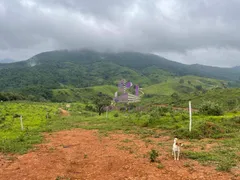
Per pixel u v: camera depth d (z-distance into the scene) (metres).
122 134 20.61
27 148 15.77
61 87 193.00
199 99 84.44
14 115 39.03
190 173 9.88
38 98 124.62
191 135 18.08
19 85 191.62
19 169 11.16
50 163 12.04
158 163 11.40
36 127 27.84
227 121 22.69
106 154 13.57
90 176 9.97
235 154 12.45
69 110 71.69
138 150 14.23
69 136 20.52
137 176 9.71
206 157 12.07
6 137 21.22
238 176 9.30
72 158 12.94
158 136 18.94
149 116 28.80
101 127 25.56
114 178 9.59
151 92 173.50
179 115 28.86
